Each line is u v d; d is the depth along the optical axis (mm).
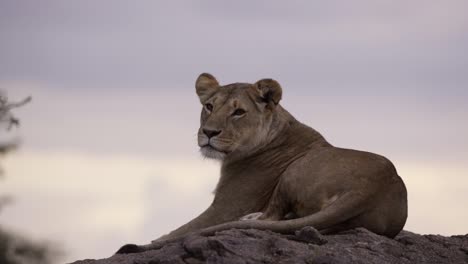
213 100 23812
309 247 19922
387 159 21953
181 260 19344
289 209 21859
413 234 22688
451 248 21906
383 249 20500
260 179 23297
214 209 23234
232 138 23344
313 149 22969
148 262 19453
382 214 21281
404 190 21703
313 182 21469
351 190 21141
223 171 23750
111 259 20109
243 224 20656
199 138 23469
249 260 19297
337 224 21094
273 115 23656
